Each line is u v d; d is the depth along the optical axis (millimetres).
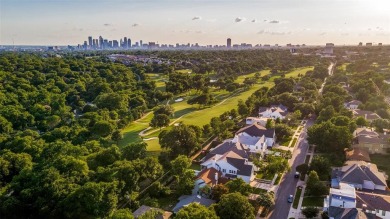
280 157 111438
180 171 96688
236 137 125062
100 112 166000
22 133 137750
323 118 150500
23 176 92812
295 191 95500
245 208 74750
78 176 90938
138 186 94688
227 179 98938
